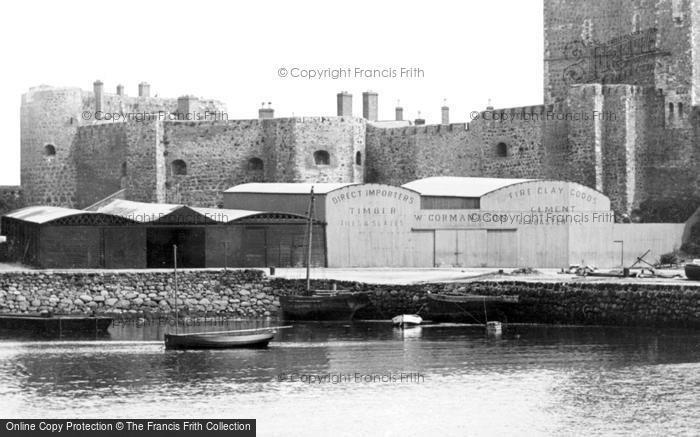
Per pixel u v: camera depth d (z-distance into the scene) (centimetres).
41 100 18338
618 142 15025
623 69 15512
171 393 9412
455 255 14362
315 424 8712
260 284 13150
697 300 11238
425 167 16762
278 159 16950
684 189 14950
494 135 16025
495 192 14262
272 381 9731
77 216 13812
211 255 14162
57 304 12788
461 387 9519
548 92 16212
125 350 10906
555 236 14150
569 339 11150
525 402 9119
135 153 17425
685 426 8575
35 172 18425
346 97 17862
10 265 14500
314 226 14400
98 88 18862
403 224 14438
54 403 9188
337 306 12406
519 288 12081
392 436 8462
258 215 14275
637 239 14288
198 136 17288
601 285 11744
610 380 9625
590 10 15812
